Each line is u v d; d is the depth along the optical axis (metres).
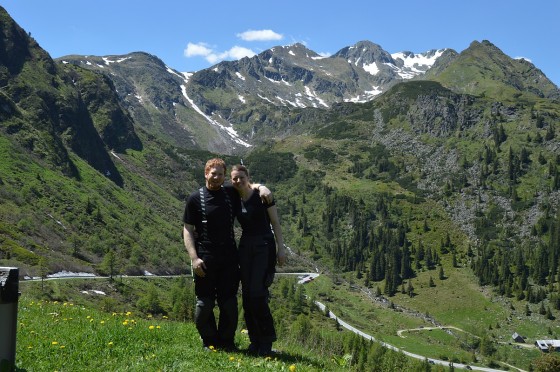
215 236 11.18
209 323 11.38
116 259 152.50
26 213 154.88
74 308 17.62
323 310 197.25
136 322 14.28
